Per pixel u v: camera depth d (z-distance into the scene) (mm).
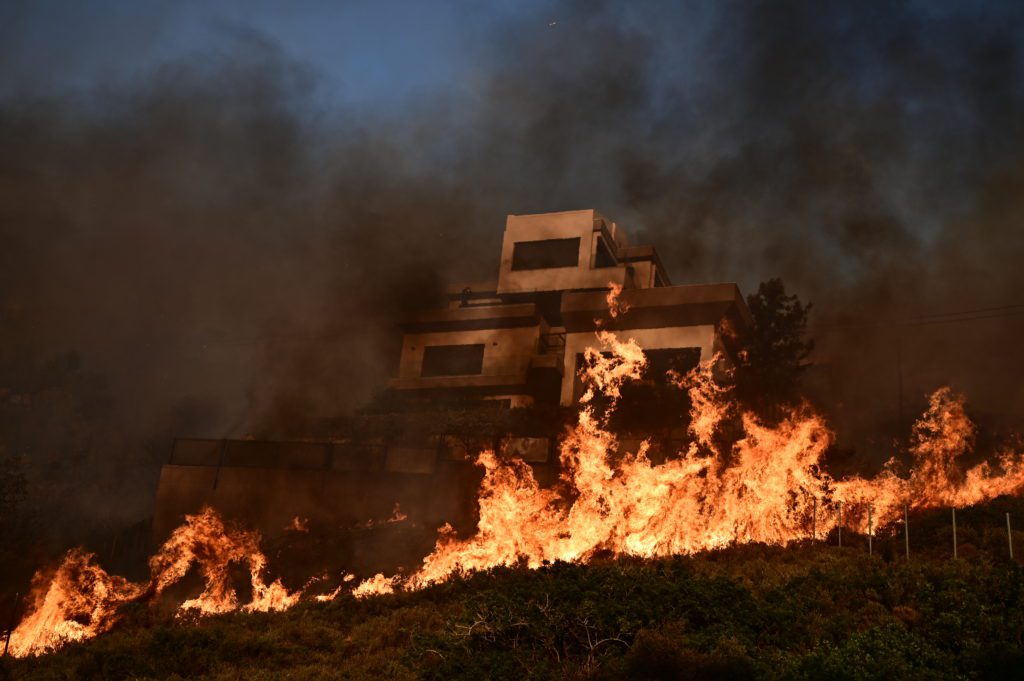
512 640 18703
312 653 21250
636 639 17344
